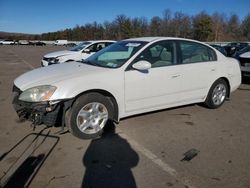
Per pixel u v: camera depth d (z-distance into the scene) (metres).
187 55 5.62
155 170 3.58
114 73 4.64
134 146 4.25
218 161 3.83
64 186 3.21
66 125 4.44
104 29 84.81
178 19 72.50
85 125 4.43
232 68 6.35
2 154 3.92
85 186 3.22
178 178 3.41
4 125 5.02
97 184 3.27
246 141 4.50
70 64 5.31
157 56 5.19
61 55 11.45
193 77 5.61
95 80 4.45
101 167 3.63
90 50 11.81
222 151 4.13
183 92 5.54
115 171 3.55
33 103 4.14
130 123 5.19
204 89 5.89
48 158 3.83
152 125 5.12
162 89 5.19
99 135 4.56
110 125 4.92
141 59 4.96
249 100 7.21
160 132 4.81
